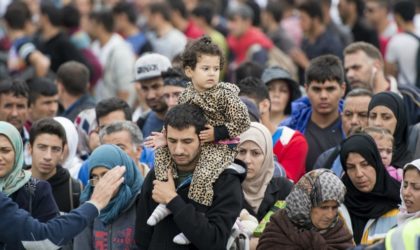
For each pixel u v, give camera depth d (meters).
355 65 24.41
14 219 17.27
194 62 16.94
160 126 23.75
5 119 23.97
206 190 16.86
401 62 30.55
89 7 41.41
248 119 16.98
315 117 22.80
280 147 21.20
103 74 32.59
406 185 17.70
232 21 35.34
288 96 24.84
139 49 36.00
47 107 25.06
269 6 37.97
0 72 32.41
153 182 17.17
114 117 22.45
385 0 36.03
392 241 14.23
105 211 18.31
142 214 17.52
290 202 16.95
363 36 34.25
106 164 18.28
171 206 16.80
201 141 16.89
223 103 16.91
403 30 31.88
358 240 18.55
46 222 17.97
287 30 38.53
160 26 36.12
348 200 18.77
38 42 33.78
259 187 18.97
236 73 27.03
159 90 23.73
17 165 18.03
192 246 17.12
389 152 19.66
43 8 33.12
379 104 20.81
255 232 18.17
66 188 20.17
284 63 33.59
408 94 23.47
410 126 21.61
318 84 22.44
